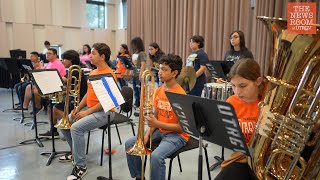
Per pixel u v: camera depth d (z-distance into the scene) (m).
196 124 1.39
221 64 2.75
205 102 1.29
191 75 3.25
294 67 1.24
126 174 2.61
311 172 1.28
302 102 1.19
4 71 6.79
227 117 1.22
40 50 8.43
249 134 1.53
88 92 2.63
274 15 4.62
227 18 5.48
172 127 1.96
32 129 3.92
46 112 4.84
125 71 5.21
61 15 8.77
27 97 4.71
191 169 2.68
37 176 2.56
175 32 6.75
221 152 3.03
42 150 3.17
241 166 1.57
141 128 2.02
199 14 6.09
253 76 1.46
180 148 2.03
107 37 9.95
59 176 2.57
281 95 1.27
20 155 3.03
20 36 7.99
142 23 7.83
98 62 2.57
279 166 1.31
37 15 8.27
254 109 1.54
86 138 3.55
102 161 2.85
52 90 2.79
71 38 9.08
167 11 6.92
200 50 3.54
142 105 2.00
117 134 3.61
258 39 4.91
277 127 1.24
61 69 4.07
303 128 1.14
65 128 2.59
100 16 9.80
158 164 1.91
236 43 3.15
